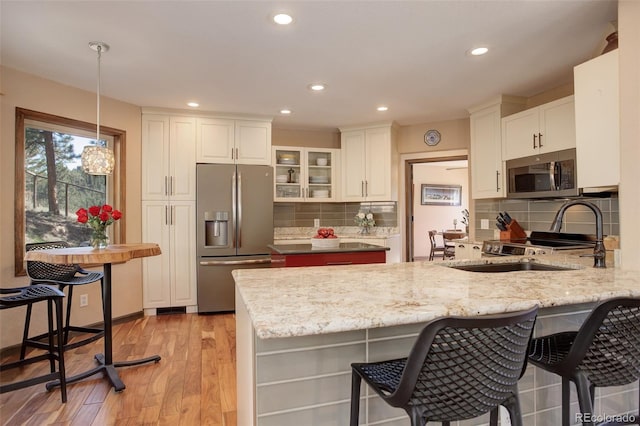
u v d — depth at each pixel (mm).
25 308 3025
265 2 2098
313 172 5223
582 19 2303
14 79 3021
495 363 985
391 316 1046
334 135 5422
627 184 1830
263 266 4336
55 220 3482
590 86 2000
